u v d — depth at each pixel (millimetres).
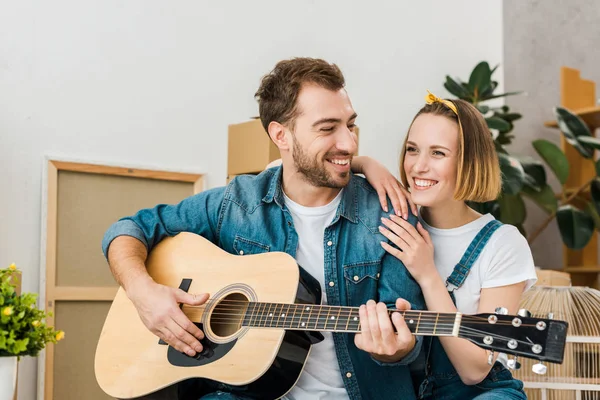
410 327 1483
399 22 4055
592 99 4430
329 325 1608
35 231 3041
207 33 3494
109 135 3238
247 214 1972
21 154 3039
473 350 1712
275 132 1917
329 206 1915
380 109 3965
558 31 4805
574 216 3969
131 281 1860
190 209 2037
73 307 3043
